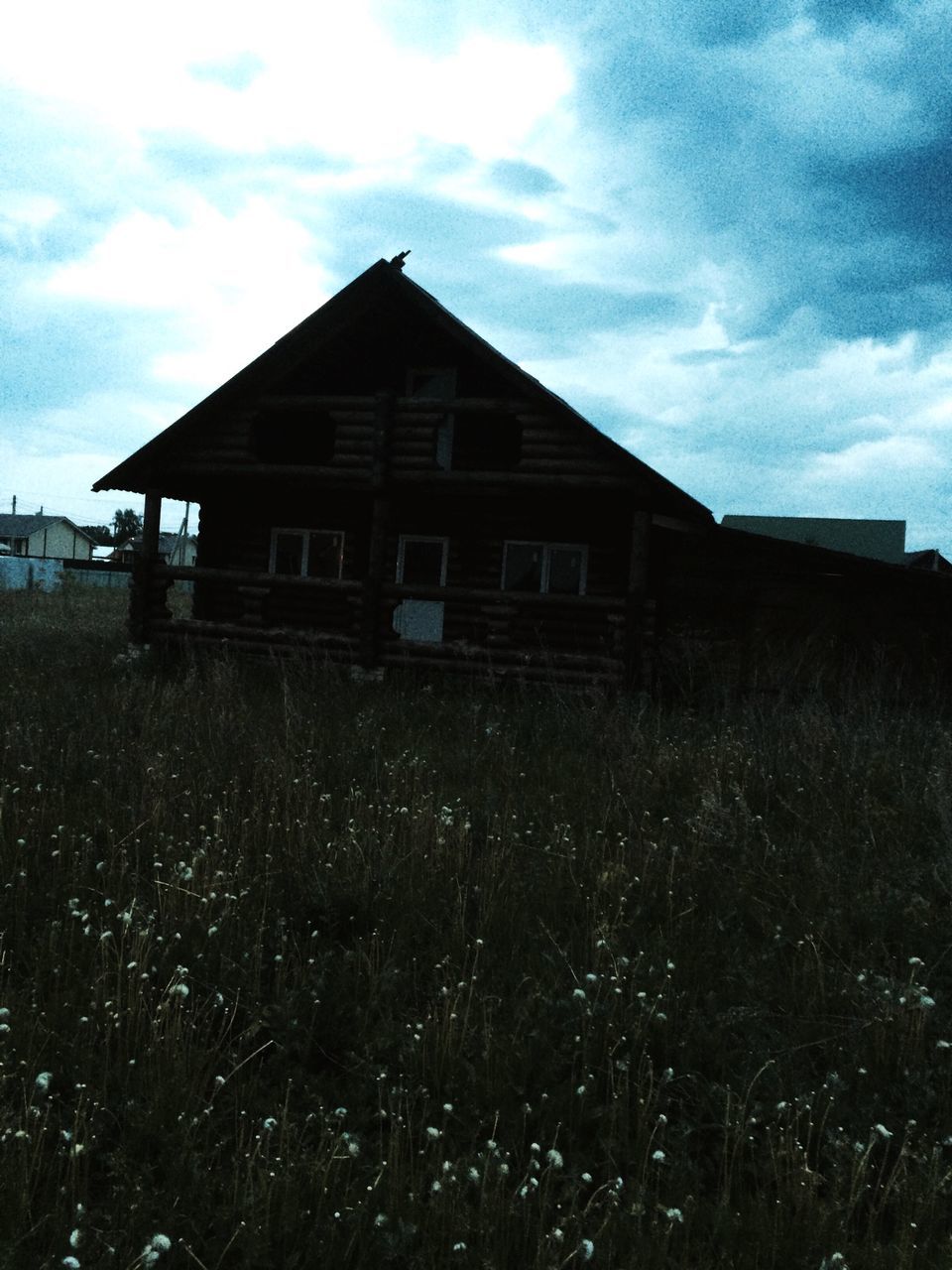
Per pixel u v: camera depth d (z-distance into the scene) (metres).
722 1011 3.60
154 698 8.82
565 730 8.74
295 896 4.44
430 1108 2.93
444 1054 3.12
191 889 4.27
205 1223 2.42
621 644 11.74
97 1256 2.27
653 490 11.91
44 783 5.94
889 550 35.19
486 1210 2.38
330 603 16.70
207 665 11.34
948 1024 3.50
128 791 5.86
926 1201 2.54
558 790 6.62
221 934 3.90
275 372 13.30
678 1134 2.89
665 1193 2.62
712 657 12.68
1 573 38.28
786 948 4.22
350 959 3.81
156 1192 2.49
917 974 3.97
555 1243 2.28
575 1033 3.35
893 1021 3.44
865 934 4.36
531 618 15.87
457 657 12.36
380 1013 3.47
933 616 12.62
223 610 17.25
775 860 5.13
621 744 7.64
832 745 7.68
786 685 11.68
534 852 5.18
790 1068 3.23
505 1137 2.81
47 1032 3.09
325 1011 3.45
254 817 5.34
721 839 5.38
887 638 12.70
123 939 3.62
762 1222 2.46
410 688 11.64
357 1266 2.28
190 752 6.78
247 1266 2.26
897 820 5.90
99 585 44.41
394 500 14.77
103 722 7.52
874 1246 2.38
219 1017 3.42
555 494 12.45
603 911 4.36
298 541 17.16
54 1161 2.56
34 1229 2.23
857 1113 3.00
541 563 16.00
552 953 4.02
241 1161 2.61
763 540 13.09
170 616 14.02
